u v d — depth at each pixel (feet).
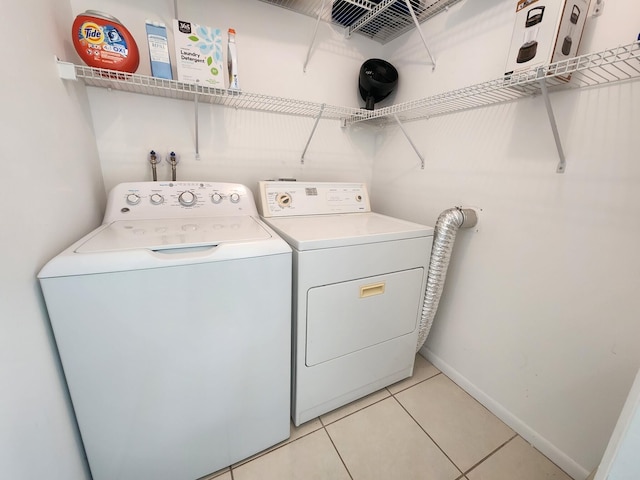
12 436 1.77
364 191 5.83
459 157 4.80
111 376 2.60
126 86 4.18
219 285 2.85
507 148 4.06
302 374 3.85
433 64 5.09
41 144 2.48
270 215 4.78
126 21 4.07
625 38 2.84
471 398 4.86
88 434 2.66
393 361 4.79
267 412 3.61
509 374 4.31
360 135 6.63
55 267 2.22
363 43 6.05
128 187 4.00
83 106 3.75
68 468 2.49
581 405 3.51
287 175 5.95
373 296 4.13
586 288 3.36
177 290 2.67
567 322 3.57
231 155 5.31
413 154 5.76
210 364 3.02
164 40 3.66
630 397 1.78
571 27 2.96
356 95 6.25
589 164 3.21
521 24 3.24
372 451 3.90
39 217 2.34
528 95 3.73
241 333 3.11
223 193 4.50
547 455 3.86
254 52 4.97
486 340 4.61
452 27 4.70
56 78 2.94
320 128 6.10
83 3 3.78
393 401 4.75
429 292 4.75
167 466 3.14
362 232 3.97
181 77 3.71
